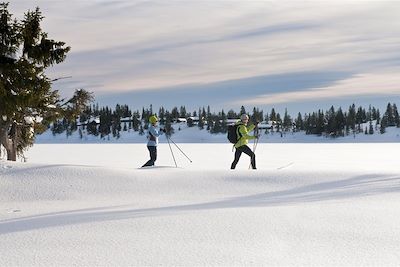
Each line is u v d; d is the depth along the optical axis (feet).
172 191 31.32
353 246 15.69
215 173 35.37
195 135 600.39
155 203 27.30
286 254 14.71
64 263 13.79
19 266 13.53
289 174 34.78
